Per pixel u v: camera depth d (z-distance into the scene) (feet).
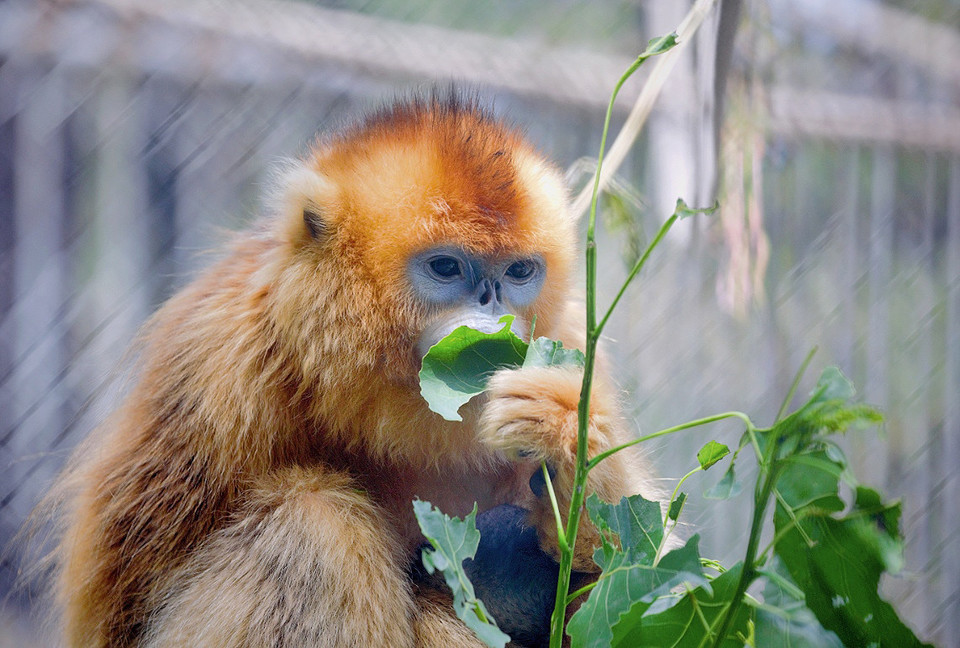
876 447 37.55
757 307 30.86
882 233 38.40
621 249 21.29
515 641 16.28
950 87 39.73
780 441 9.87
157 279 33.78
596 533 14.82
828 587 10.41
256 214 25.25
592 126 35.42
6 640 22.15
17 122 33.12
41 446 31.89
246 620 15.05
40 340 33.88
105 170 33.68
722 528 35.22
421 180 16.22
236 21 32.65
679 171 27.48
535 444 13.79
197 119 33.42
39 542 20.89
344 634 14.74
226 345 16.63
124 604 16.38
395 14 37.99
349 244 16.31
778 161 31.89
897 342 38.40
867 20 39.27
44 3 30.78
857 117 37.37
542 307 17.48
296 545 15.23
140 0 31.76
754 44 23.99
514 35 38.04
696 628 10.73
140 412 17.12
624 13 36.94
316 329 16.24
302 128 33.53
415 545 17.74
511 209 16.34
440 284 16.25
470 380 14.05
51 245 34.68
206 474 16.28
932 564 37.52
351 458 17.25
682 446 34.96
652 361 34.45
